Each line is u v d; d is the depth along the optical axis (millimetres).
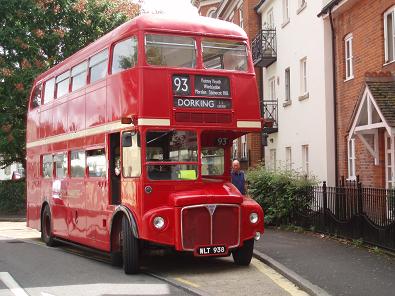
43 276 10445
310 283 8836
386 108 12320
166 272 10609
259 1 29328
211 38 11148
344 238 13719
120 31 11375
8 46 26328
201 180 10688
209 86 10906
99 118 12102
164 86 10531
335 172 18078
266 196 17266
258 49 25469
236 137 11664
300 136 21203
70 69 14328
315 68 19453
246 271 10602
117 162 11594
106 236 11594
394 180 13375
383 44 14805
